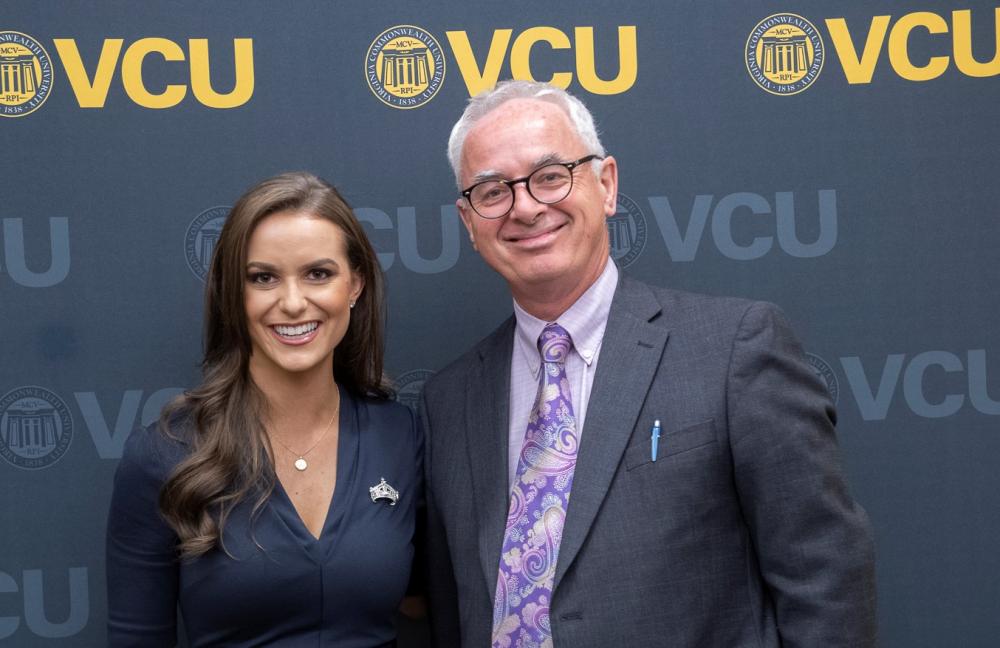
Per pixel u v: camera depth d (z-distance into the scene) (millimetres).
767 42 1931
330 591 1479
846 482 1427
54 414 1912
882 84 1937
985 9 1930
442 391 1699
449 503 1580
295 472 1553
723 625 1408
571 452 1470
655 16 1928
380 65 1926
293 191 1499
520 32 1929
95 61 1901
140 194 1912
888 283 1939
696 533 1396
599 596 1382
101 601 1920
